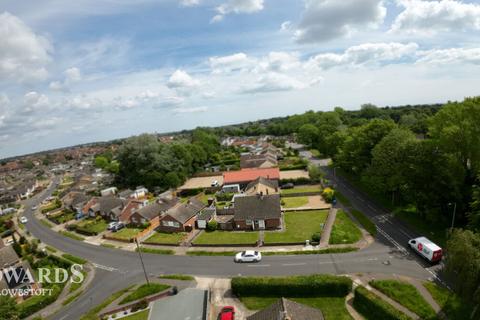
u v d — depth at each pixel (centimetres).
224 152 15550
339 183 7825
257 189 6900
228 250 4566
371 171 5688
